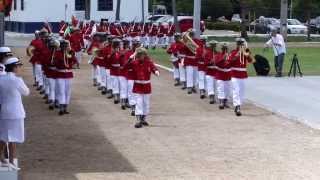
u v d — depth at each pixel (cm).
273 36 3291
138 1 7300
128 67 1903
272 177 1312
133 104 2067
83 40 4525
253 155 1517
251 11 9694
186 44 2638
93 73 2922
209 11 10256
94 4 7156
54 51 2114
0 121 1258
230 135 1764
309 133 1800
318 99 2489
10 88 1252
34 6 7044
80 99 2445
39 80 2642
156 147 1603
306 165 1418
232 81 2123
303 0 9419
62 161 1445
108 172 1348
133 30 5122
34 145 1614
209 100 2427
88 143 1647
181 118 2039
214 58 2325
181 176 1319
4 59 1282
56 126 1883
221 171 1362
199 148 1594
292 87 2858
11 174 1230
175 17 5553
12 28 7456
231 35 7250
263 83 2988
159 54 4781
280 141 1684
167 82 3016
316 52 5031
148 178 1300
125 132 1798
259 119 2036
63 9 7106
